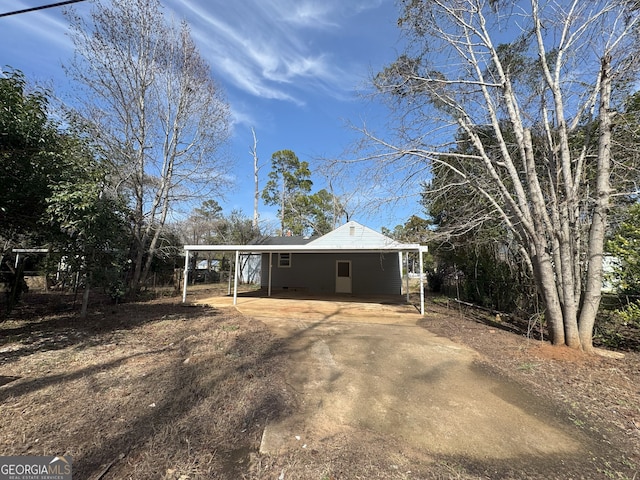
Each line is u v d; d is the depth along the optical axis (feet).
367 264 54.08
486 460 8.02
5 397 10.97
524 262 26.55
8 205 21.02
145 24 43.27
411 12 22.67
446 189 25.90
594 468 7.75
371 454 8.19
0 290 32.53
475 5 22.26
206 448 8.38
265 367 14.82
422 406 11.16
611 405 11.39
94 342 18.63
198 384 12.58
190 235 83.46
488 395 12.18
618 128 20.43
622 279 17.88
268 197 98.94
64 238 23.35
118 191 39.73
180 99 47.60
